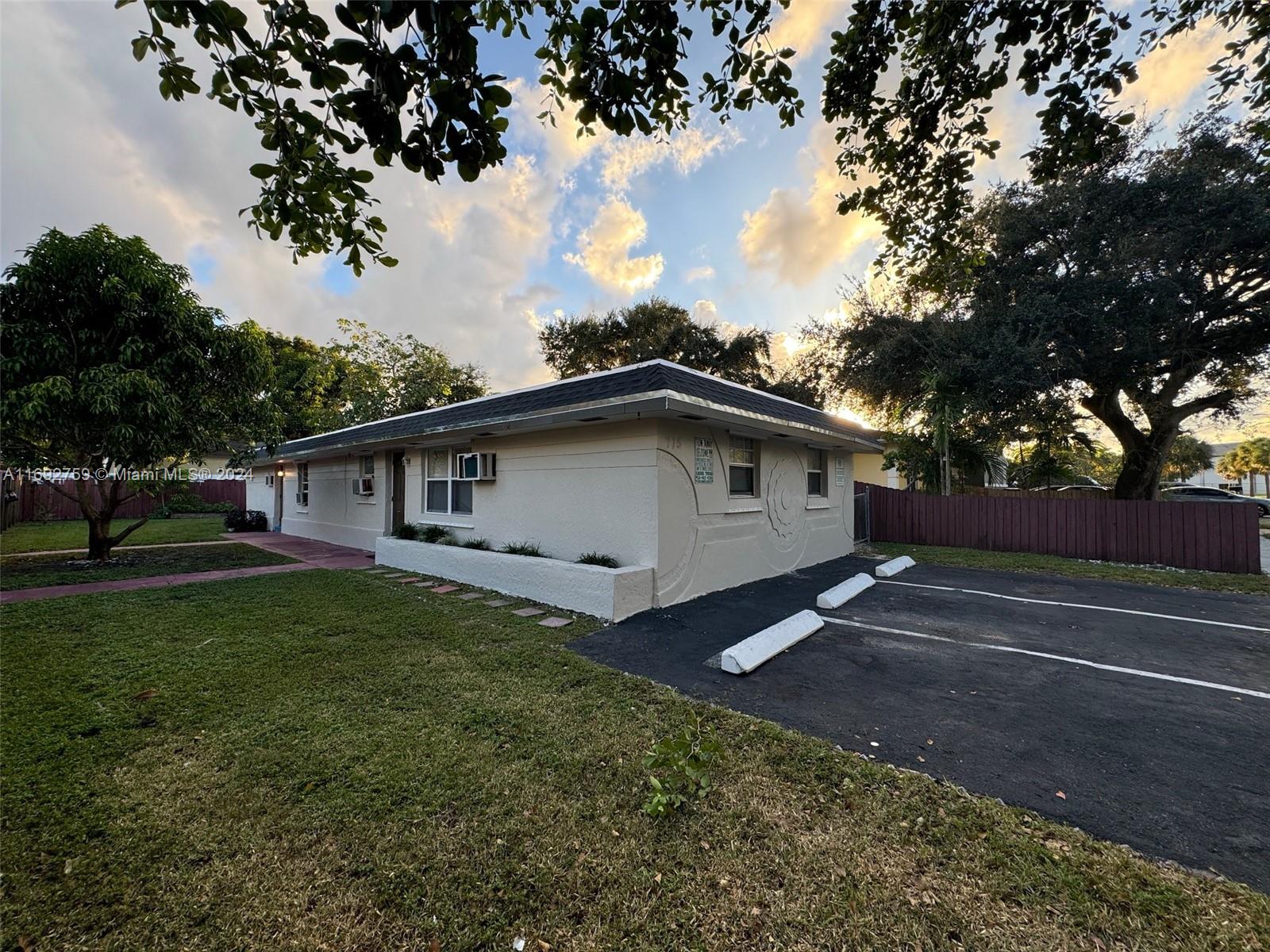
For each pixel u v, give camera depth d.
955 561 9.70
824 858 2.08
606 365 24.98
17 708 3.34
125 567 8.79
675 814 2.35
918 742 3.03
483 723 3.21
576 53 2.30
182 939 1.71
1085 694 3.70
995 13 2.78
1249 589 7.24
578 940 1.73
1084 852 2.11
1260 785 2.59
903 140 3.52
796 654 4.54
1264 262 10.26
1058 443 13.88
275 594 6.73
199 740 2.96
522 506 7.50
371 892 1.91
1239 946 1.68
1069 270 11.77
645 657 4.46
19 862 2.01
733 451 7.47
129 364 7.86
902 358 13.99
